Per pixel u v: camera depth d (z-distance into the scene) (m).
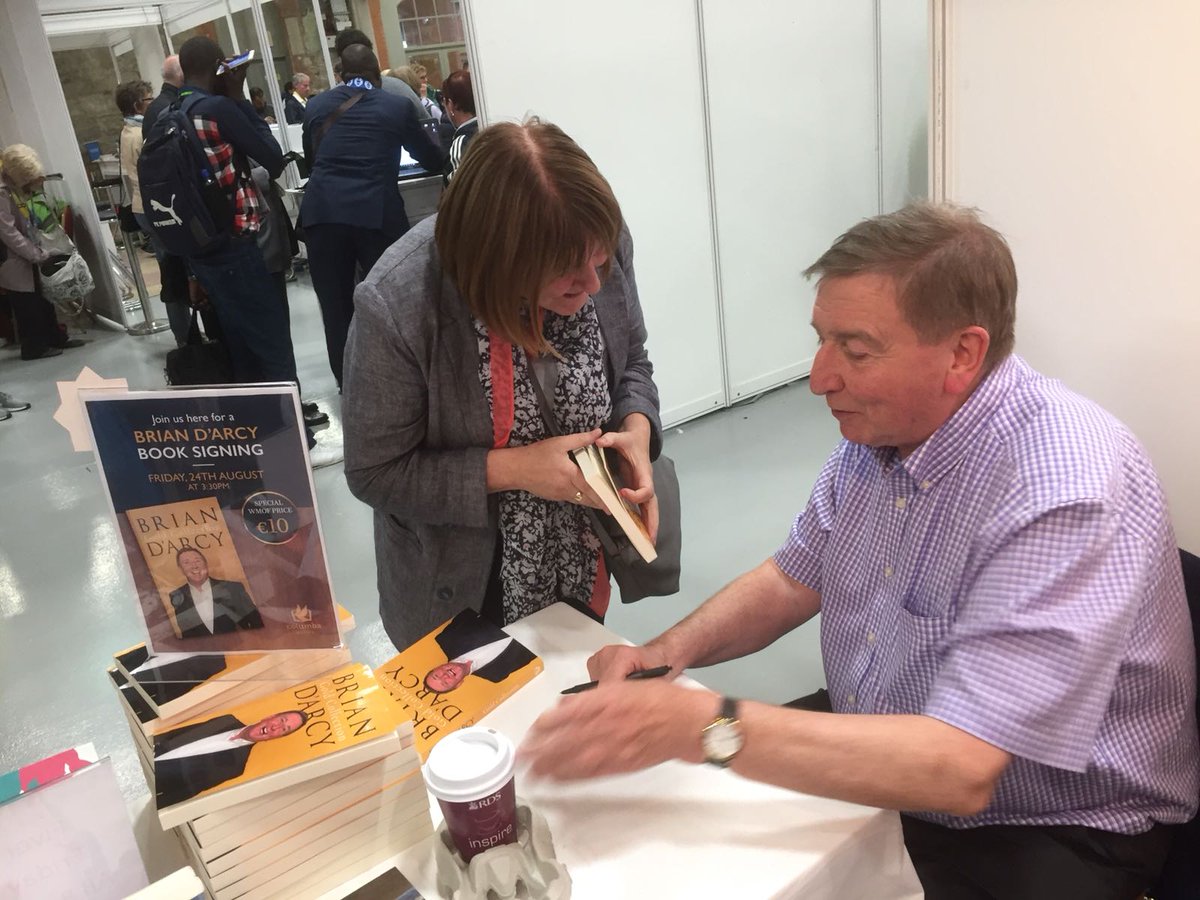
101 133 7.42
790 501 3.08
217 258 3.60
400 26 6.77
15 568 3.22
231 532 0.87
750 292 3.79
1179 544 1.44
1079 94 1.34
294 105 6.43
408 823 0.89
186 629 0.92
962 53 1.46
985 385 0.96
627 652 1.11
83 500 3.72
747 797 0.92
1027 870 0.98
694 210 3.49
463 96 3.89
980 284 0.89
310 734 0.83
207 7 6.78
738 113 3.49
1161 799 0.99
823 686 2.22
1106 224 1.37
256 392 0.81
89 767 0.77
